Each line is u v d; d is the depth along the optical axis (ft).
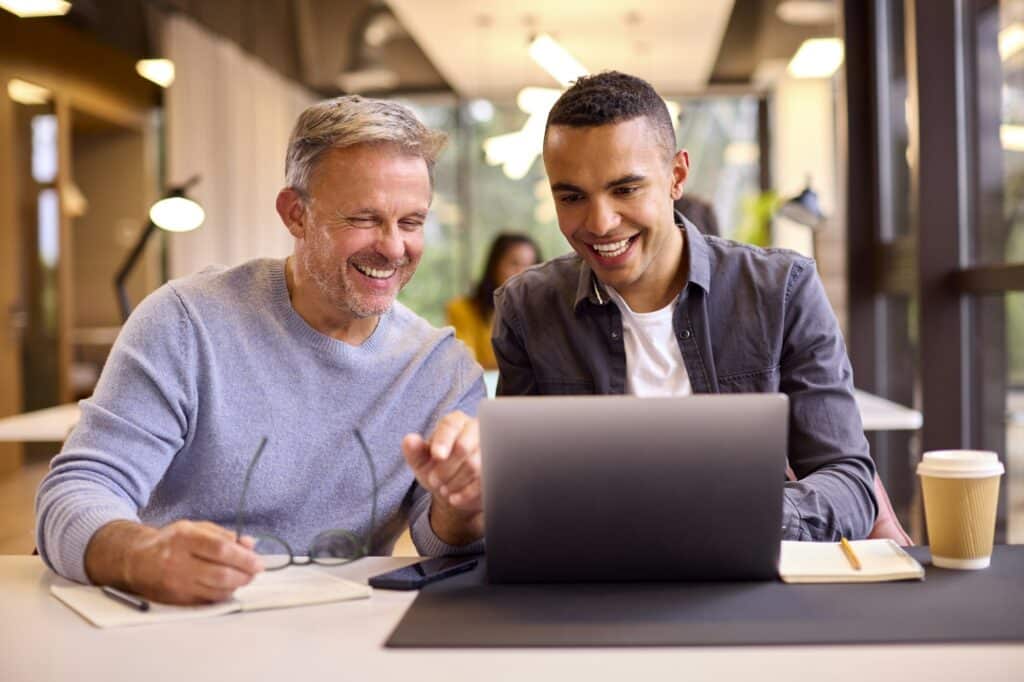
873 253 15.19
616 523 4.17
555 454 4.13
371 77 27.66
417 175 5.28
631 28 22.56
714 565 4.22
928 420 11.78
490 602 4.04
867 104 15.16
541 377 6.41
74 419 10.78
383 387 5.64
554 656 3.45
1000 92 10.71
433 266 29.45
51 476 4.84
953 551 4.40
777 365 6.19
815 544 4.75
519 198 29.17
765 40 23.50
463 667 3.37
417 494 5.65
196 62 22.81
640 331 6.20
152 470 5.13
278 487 5.42
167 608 4.03
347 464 5.53
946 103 11.66
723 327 6.22
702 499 4.14
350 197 5.19
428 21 22.04
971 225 11.72
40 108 22.11
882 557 4.48
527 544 4.22
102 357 24.98
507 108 29.35
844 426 5.97
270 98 27.32
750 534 4.18
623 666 3.34
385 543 5.60
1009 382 10.57
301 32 23.26
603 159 5.48
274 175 27.61
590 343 6.27
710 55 24.77
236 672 3.37
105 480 4.89
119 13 21.17
